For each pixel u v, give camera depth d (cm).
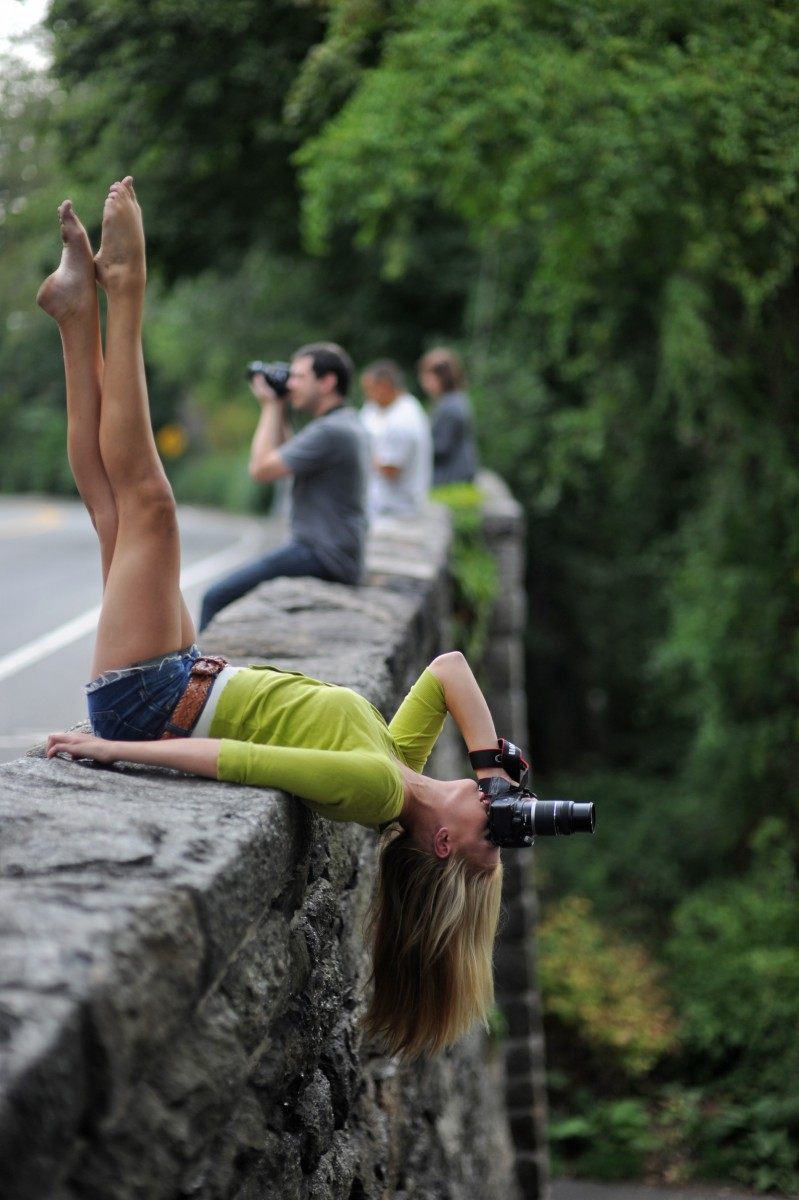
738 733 3312
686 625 3288
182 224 3225
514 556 2614
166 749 626
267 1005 565
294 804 638
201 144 2862
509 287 4197
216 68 2622
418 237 4325
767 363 2745
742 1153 2797
